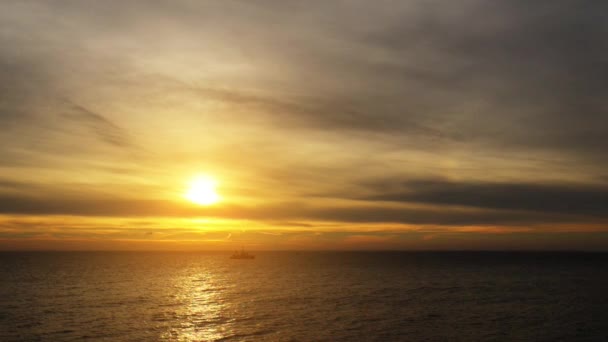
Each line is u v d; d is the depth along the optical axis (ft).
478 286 349.61
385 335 165.89
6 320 195.00
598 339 158.92
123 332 171.12
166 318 201.36
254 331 172.96
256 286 360.07
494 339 159.02
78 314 211.41
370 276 463.83
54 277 435.12
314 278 441.68
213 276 470.80
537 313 212.64
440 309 227.40
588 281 388.37
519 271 526.16
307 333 169.27
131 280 410.31
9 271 517.55
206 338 161.58
